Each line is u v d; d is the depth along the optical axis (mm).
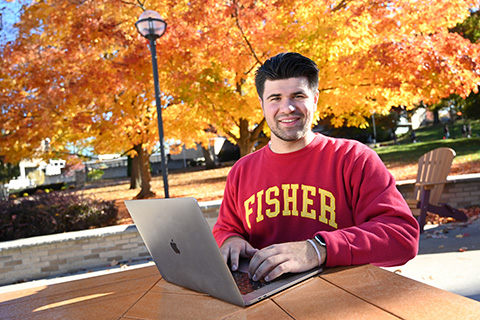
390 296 977
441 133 36312
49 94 9031
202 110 9117
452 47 7746
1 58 8867
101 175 39500
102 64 9328
